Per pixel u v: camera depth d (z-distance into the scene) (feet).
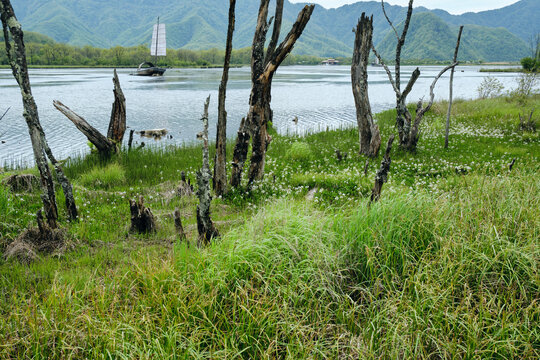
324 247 17.08
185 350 12.67
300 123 87.97
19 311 14.26
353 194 31.76
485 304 14.38
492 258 16.62
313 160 45.96
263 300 14.38
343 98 147.33
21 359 12.39
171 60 616.80
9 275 17.66
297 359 12.59
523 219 19.30
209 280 15.23
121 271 17.30
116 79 45.44
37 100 124.26
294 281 15.55
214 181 31.71
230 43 27.22
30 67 497.87
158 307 14.30
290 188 33.81
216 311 14.26
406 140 48.96
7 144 62.64
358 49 46.14
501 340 13.16
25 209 26.78
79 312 13.85
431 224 18.95
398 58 46.98
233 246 16.57
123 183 36.65
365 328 14.08
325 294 15.60
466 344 13.29
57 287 15.38
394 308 14.19
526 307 14.92
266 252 16.51
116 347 12.36
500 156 45.83
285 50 30.17
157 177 38.73
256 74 31.27
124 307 14.30
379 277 17.02
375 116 87.15
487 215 19.58
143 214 23.18
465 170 38.45
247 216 26.61
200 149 53.11
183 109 111.55
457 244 17.19
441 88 195.42
